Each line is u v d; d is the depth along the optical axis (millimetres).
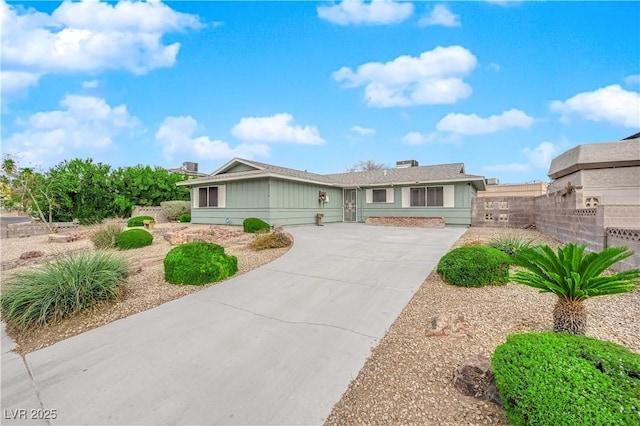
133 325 3680
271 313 3967
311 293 4695
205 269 5172
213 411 2188
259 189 12828
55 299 3773
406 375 2508
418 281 5172
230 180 13492
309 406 2219
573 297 2645
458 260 4852
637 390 1525
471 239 9172
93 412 2209
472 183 15039
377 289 4809
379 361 2764
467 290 4594
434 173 16391
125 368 2766
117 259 4902
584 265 2588
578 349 1877
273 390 2412
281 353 2973
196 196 15523
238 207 13656
